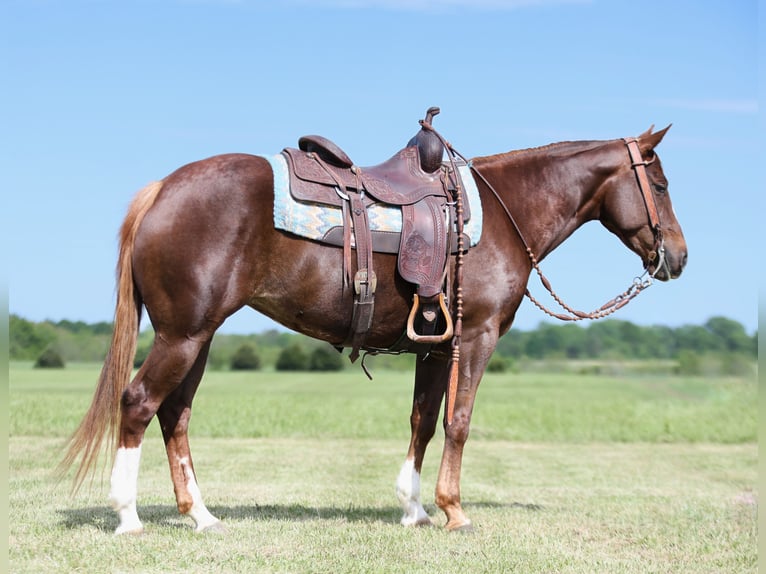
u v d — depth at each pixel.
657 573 4.92
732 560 5.30
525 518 6.52
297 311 5.33
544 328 70.06
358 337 5.47
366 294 5.28
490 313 5.71
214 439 14.04
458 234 5.53
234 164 5.18
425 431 5.98
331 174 5.34
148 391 5.07
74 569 4.55
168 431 5.43
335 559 4.87
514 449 13.41
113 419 5.08
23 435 13.02
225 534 5.35
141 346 23.20
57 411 15.43
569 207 6.18
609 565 5.04
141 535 5.21
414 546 5.24
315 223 5.18
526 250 5.96
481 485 8.98
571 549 5.43
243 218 5.07
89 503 6.61
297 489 8.06
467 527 5.70
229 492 7.73
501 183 6.01
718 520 6.66
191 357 5.08
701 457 12.50
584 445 14.38
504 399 27.22
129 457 5.14
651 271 6.41
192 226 5.01
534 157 6.16
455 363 5.54
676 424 16.70
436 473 9.89
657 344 68.19
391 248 5.37
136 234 5.08
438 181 5.63
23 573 4.46
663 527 6.32
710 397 26.55
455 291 5.58
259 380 41.00
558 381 44.94
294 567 4.70
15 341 42.19
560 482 9.47
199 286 5.01
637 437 15.36
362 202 5.34
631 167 6.28
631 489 8.87
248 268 5.13
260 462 10.52
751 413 18.44
